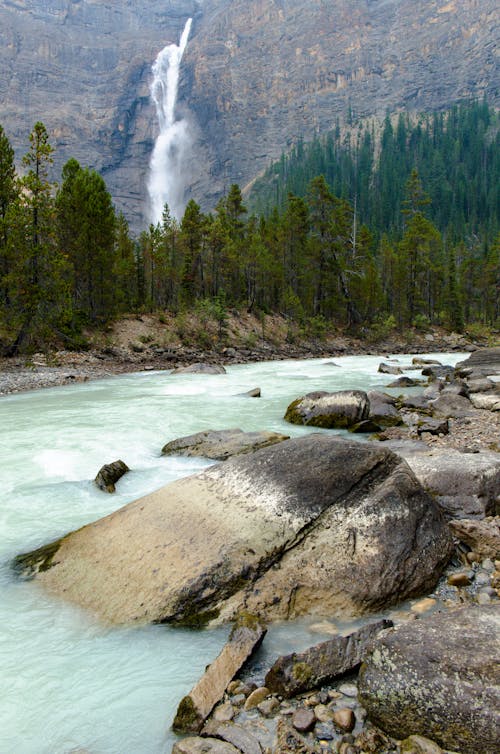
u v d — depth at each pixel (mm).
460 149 188250
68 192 39938
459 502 7391
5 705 4117
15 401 18969
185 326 46438
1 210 32281
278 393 20625
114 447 11711
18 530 7383
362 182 163000
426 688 3656
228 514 6434
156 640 4988
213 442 11328
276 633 5000
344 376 27312
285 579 5566
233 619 5199
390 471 6902
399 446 10820
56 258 30766
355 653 4355
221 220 64625
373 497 6371
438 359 41875
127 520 6762
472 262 88875
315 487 6566
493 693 3500
